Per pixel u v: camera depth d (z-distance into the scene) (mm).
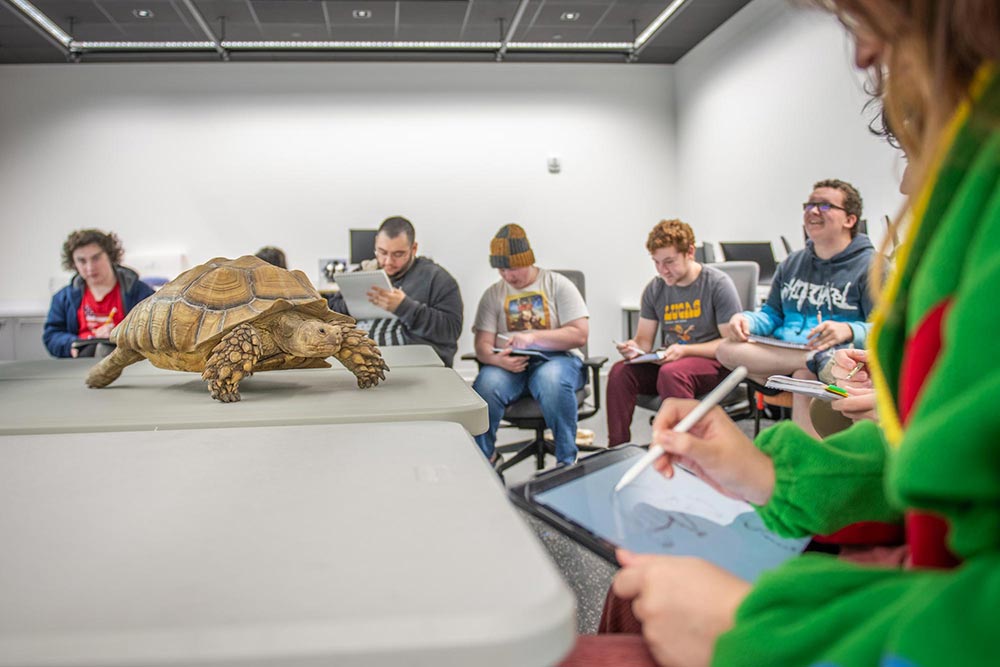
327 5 4773
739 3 4992
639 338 3357
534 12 5023
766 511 682
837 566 446
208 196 5930
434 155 6141
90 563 560
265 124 5965
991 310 352
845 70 3990
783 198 4715
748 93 5086
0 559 571
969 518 367
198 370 1410
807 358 2250
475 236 6219
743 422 3717
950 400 360
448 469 825
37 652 427
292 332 1378
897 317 474
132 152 5848
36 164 5785
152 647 429
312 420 1133
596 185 6332
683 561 522
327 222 6055
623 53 6062
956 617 339
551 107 6250
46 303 5816
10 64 5727
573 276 3693
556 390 2840
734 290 3100
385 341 2992
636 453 798
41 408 1257
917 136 481
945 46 408
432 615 456
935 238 435
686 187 6262
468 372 6301
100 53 5578
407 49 5750
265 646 429
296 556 563
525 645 439
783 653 411
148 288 3432
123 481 797
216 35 5309
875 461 691
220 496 732
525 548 570
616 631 709
